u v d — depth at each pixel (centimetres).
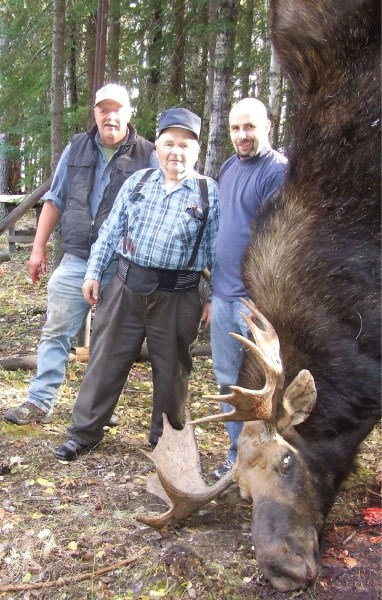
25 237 1409
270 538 324
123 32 1357
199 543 373
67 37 1329
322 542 356
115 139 496
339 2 399
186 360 473
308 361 379
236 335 328
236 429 445
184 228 437
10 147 1642
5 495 427
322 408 371
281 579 322
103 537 380
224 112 855
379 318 385
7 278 1184
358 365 382
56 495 427
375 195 390
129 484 442
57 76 881
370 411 390
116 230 463
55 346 525
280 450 338
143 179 454
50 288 516
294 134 415
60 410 568
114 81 1306
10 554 366
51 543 372
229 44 855
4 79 1264
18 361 676
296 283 388
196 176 448
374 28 392
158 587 341
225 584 339
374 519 399
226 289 439
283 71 428
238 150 430
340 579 343
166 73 1287
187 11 1230
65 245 510
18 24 1255
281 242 396
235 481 353
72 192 508
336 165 394
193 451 388
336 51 400
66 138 1171
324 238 389
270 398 329
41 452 484
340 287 385
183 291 455
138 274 450
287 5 421
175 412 480
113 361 465
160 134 440
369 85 392
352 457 386
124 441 511
